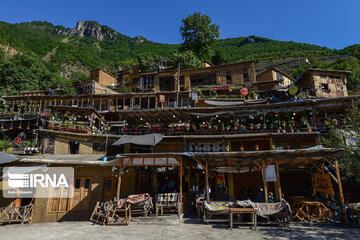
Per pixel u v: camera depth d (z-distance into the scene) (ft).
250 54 410.93
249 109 60.29
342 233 28.60
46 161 39.19
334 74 80.59
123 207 37.78
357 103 55.11
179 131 62.54
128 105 88.17
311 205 37.29
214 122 65.98
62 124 61.36
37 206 42.52
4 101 87.25
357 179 43.37
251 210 32.24
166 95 85.30
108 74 139.44
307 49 391.24
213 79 97.81
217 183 57.82
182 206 41.16
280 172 53.67
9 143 62.34
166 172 61.93
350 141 46.16
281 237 27.35
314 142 55.31
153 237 28.30
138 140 55.98
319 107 58.44
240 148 57.88
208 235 28.86
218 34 145.89
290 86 77.05
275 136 55.21
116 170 45.85
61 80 169.27
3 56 152.46
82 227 34.73
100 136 60.85
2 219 39.04
